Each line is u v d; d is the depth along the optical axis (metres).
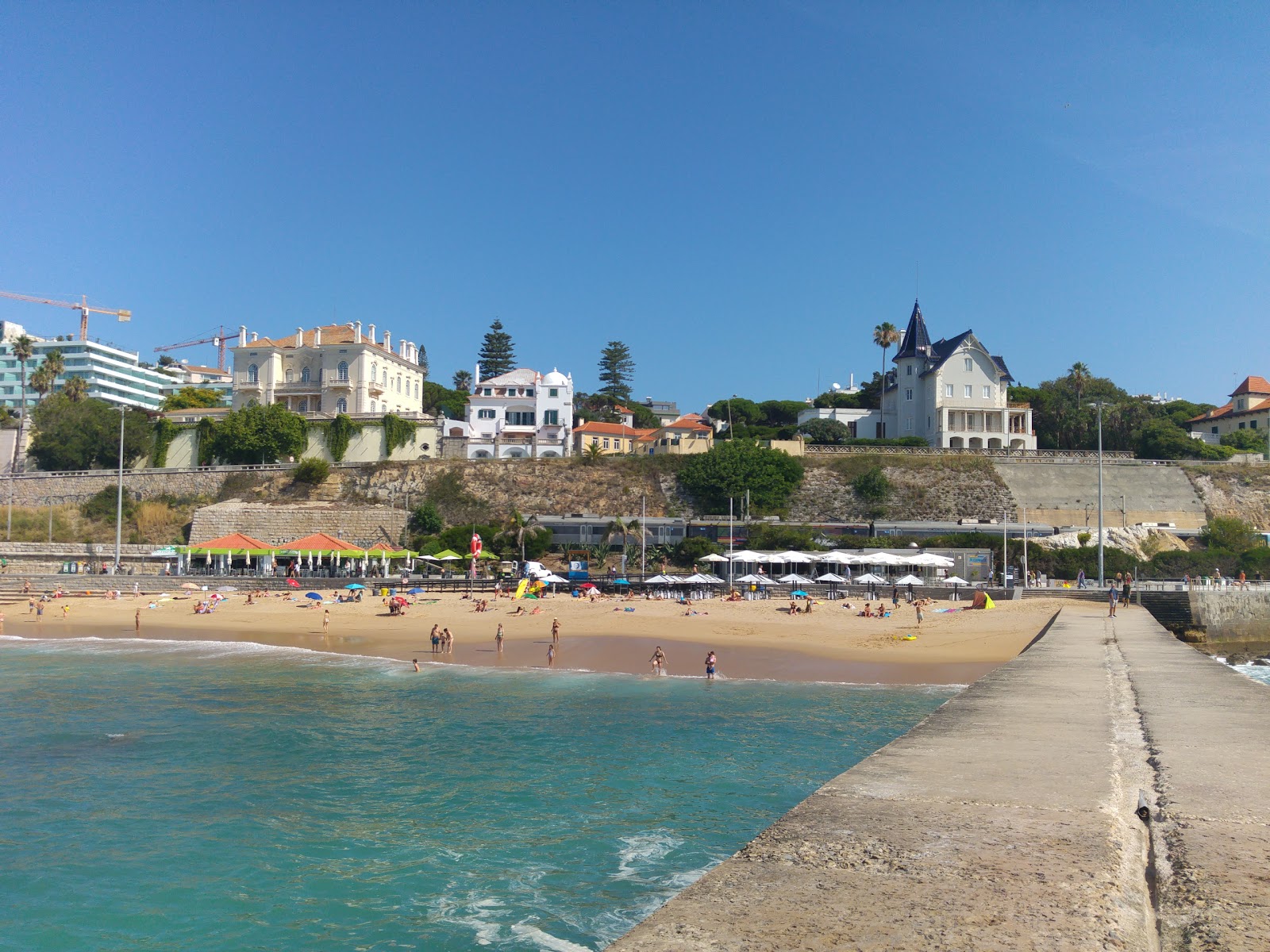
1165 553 86.88
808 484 110.94
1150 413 139.75
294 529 98.94
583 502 106.25
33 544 89.31
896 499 108.50
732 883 6.44
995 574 82.62
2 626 59.59
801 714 33.66
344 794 24.06
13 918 17.09
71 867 19.36
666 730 31.11
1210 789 9.36
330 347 126.19
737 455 108.62
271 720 32.88
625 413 183.50
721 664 45.03
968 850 7.18
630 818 21.97
